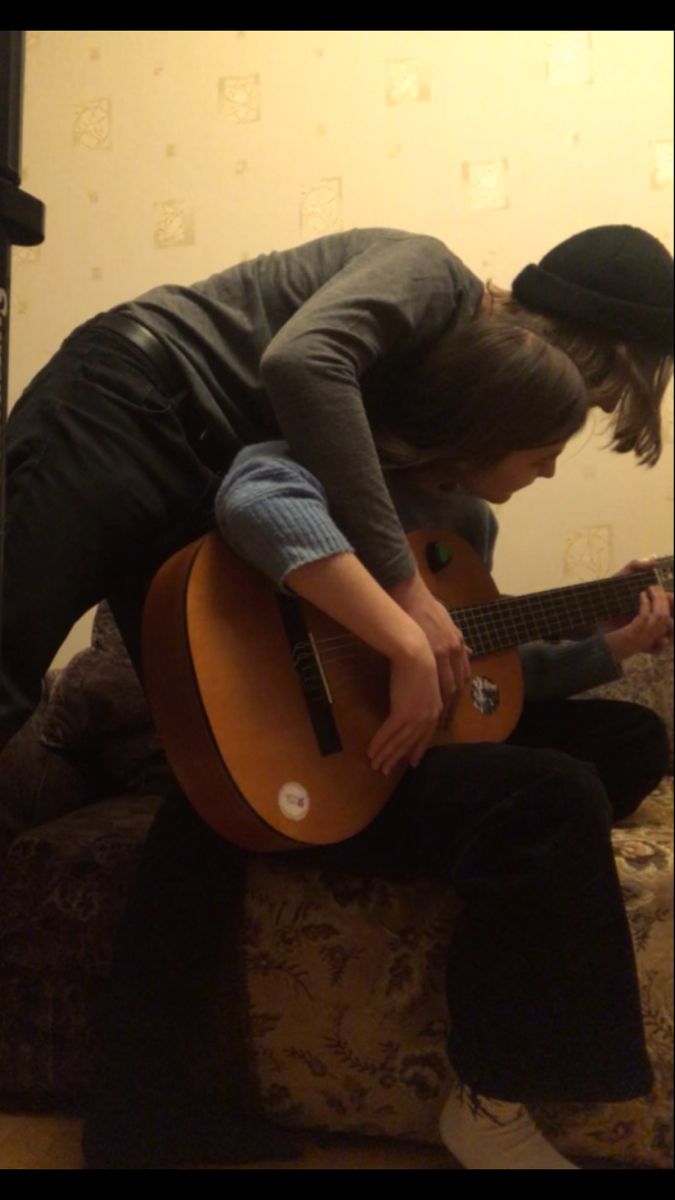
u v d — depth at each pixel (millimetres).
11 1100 704
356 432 774
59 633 745
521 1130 783
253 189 1781
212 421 856
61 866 794
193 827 840
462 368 853
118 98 1812
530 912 727
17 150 437
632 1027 731
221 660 768
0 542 429
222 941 847
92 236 1798
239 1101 838
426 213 1753
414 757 802
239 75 1799
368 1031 863
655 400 1002
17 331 1764
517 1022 719
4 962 738
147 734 1123
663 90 1711
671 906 886
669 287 976
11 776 830
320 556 741
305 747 788
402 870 823
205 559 792
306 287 907
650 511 1676
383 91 1771
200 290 911
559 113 1732
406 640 758
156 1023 769
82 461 764
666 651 1476
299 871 881
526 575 1705
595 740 1063
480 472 911
